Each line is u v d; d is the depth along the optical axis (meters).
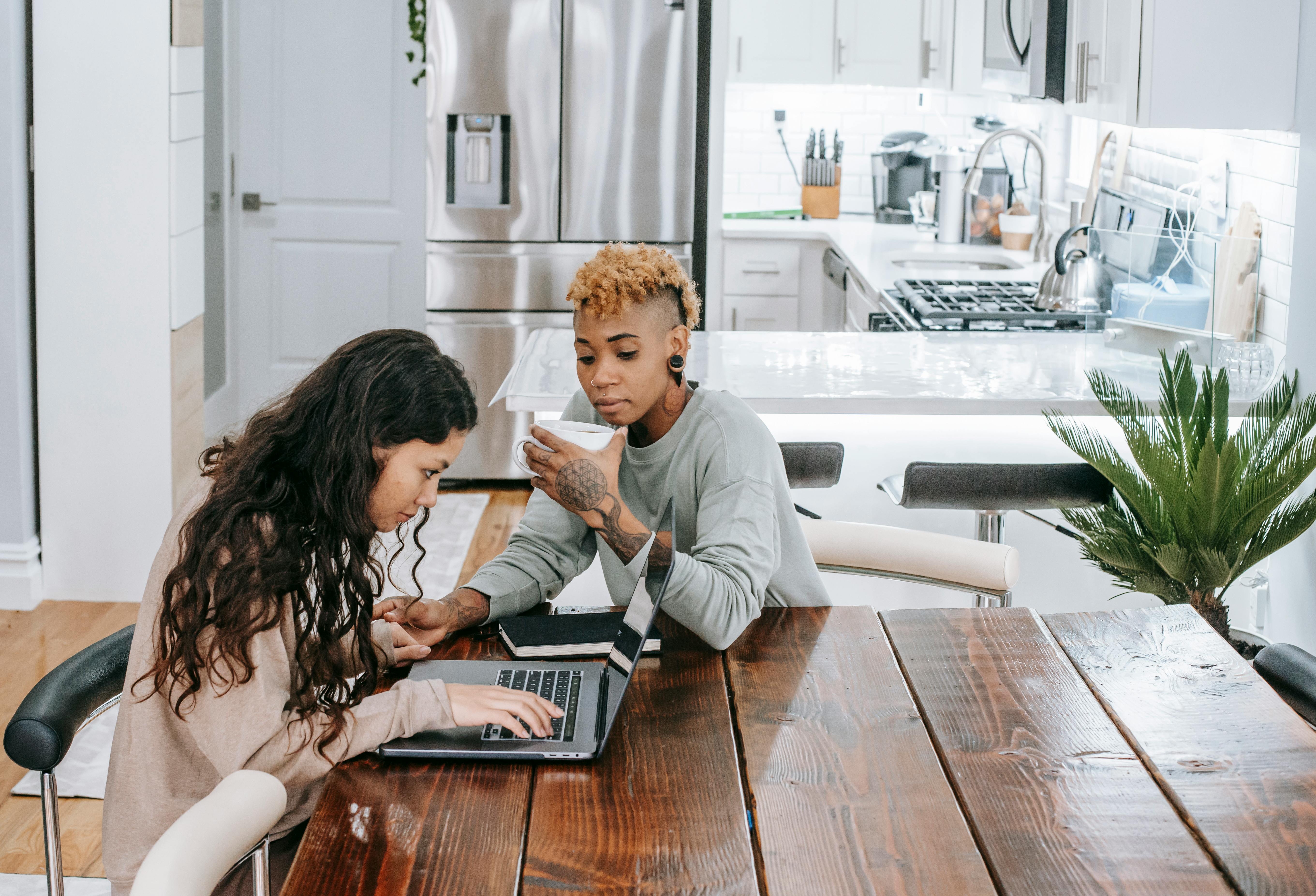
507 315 5.03
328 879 1.21
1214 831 1.30
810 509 3.00
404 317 5.49
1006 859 1.25
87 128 3.69
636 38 4.82
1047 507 2.66
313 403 1.44
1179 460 2.57
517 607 1.91
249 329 5.50
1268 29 2.92
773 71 5.42
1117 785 1.39
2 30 3.59
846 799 1.36
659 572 1.62
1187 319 2.83
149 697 1.44
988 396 2.76
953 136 6.00
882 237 5.37
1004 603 2.23
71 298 3.76
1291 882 1.21
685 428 1.87
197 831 1.17
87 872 2.46
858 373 2.98
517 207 4.93
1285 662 1.69
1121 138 4.16
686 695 1.61
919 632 1.84
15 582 3.81
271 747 1.41
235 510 1.38
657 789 1.38
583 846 1.27
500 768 1.43
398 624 1.80
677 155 4.93
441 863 1.24
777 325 5.60
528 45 4.80
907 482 2.62
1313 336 2.90
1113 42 3.09
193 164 3.95
